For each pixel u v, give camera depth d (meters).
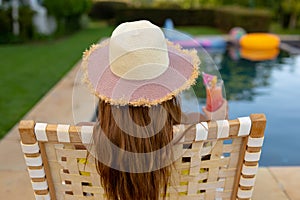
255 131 0.97
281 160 2.98
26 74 5.13
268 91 4.83
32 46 7.68
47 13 8.87
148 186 0.99
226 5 11.43
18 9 8.02
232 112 4.06
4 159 2.40
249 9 9.59
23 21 8.08
